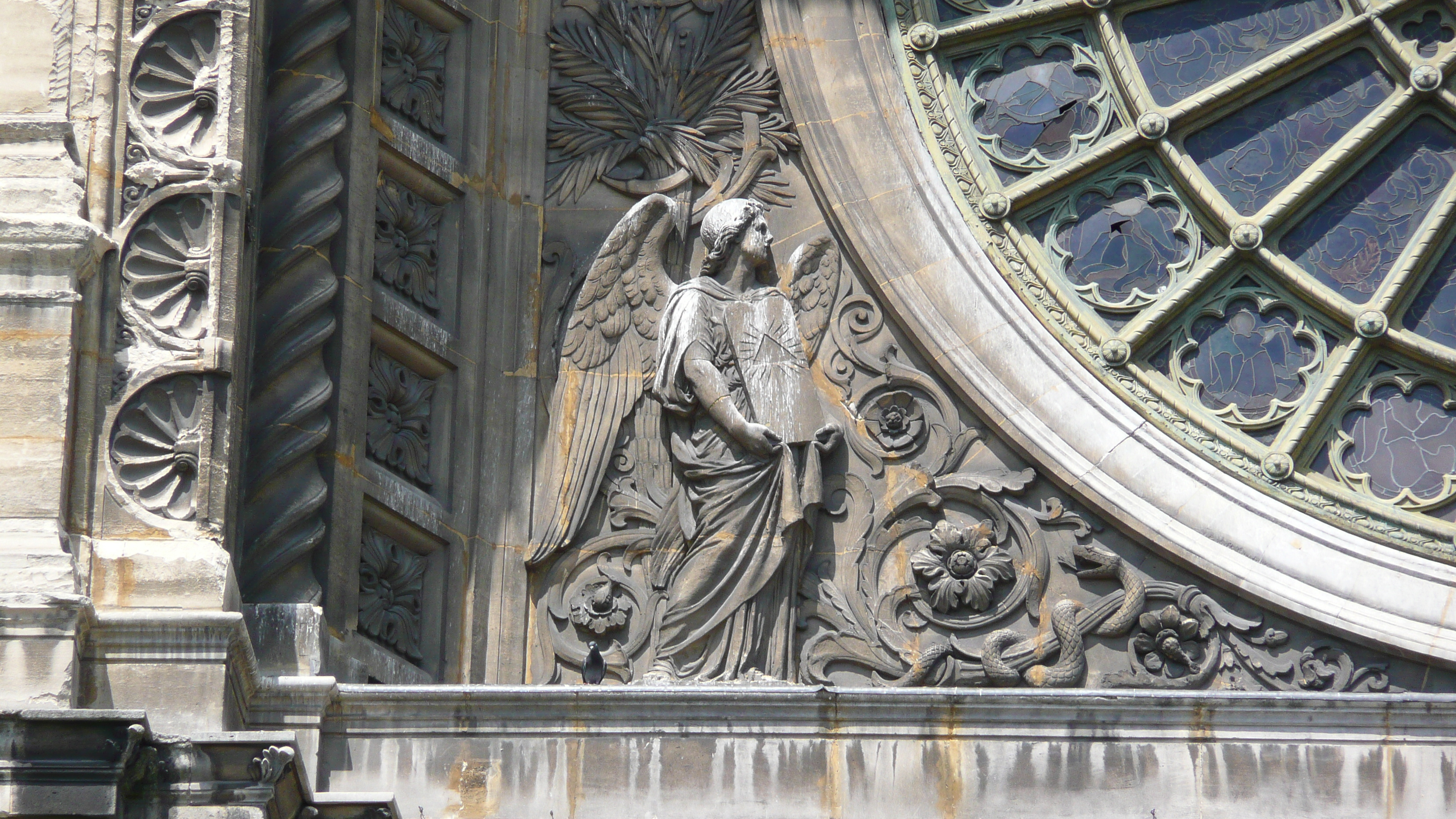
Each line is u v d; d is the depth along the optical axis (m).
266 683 36.50
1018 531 41.59
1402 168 44.88
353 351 39.84
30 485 33.72
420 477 40.88
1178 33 46.00
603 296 42.66
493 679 40.25
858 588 41.22
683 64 44.91
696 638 40.19
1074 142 45.12
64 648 32.72
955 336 42.75
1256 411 43.16
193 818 31.86
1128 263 44.34
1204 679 40.50
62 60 36.22
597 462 41.62
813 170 44.06
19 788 30.88
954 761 38.00
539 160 43.84
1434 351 43.06
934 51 45.53
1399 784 37.78
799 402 41.84
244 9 37.31
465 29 44.09
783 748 37.97
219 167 36.25
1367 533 41.81
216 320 35.59
